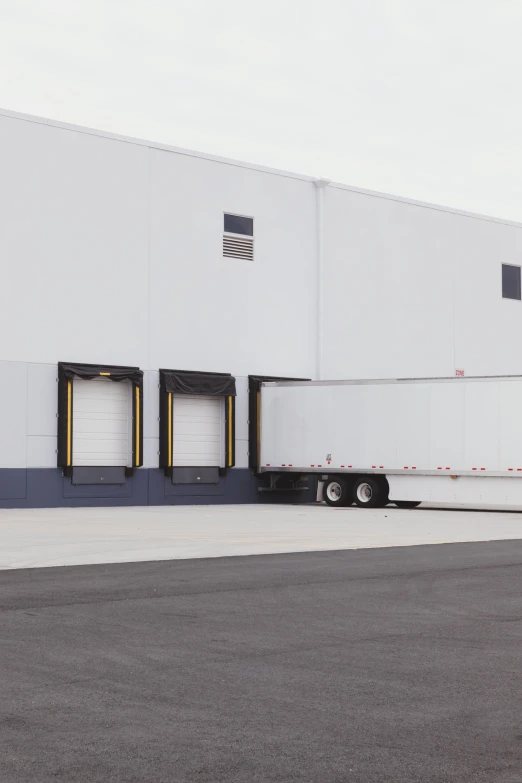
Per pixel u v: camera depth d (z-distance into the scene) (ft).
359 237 121.39
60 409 98.02
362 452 101.96
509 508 106.11
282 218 115.34
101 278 101.86
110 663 25.98
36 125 98.48
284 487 112.37
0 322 95.71
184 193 107.96
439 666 25.88
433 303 127.95
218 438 110.22
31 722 20.31
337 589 40.40
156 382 105.19
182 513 91.30
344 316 119.65
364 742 19.12
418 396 98.53
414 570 47.14
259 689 23.22
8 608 34.94
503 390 93.91
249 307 112.37
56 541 61.31
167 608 35.12
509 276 136.98
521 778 17.25
